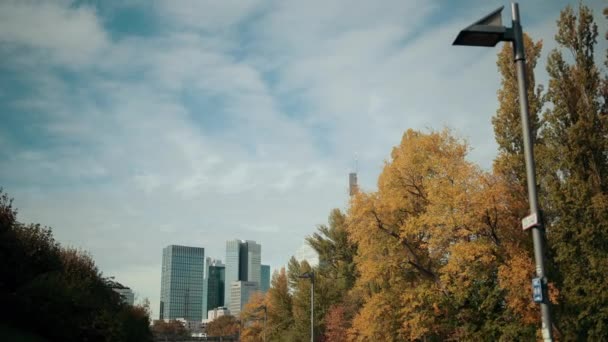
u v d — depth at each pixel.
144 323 61.22
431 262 35.06
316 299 72.12
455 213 29.08
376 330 37.38
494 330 28.98
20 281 29.67
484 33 11.23
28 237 34.62
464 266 29.38
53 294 29.97
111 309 46.62
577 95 27.11
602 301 23.55
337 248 71.62
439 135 35.81
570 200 25.08
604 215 23.94
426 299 32.72
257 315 114.62
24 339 25.31
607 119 25.88
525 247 29.17
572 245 24.94
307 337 71.69
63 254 44.19
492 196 28.42
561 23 27.77
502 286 26.64
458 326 31.77
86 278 43.00
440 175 31.09
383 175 37.56
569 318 25.31
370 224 35.94
